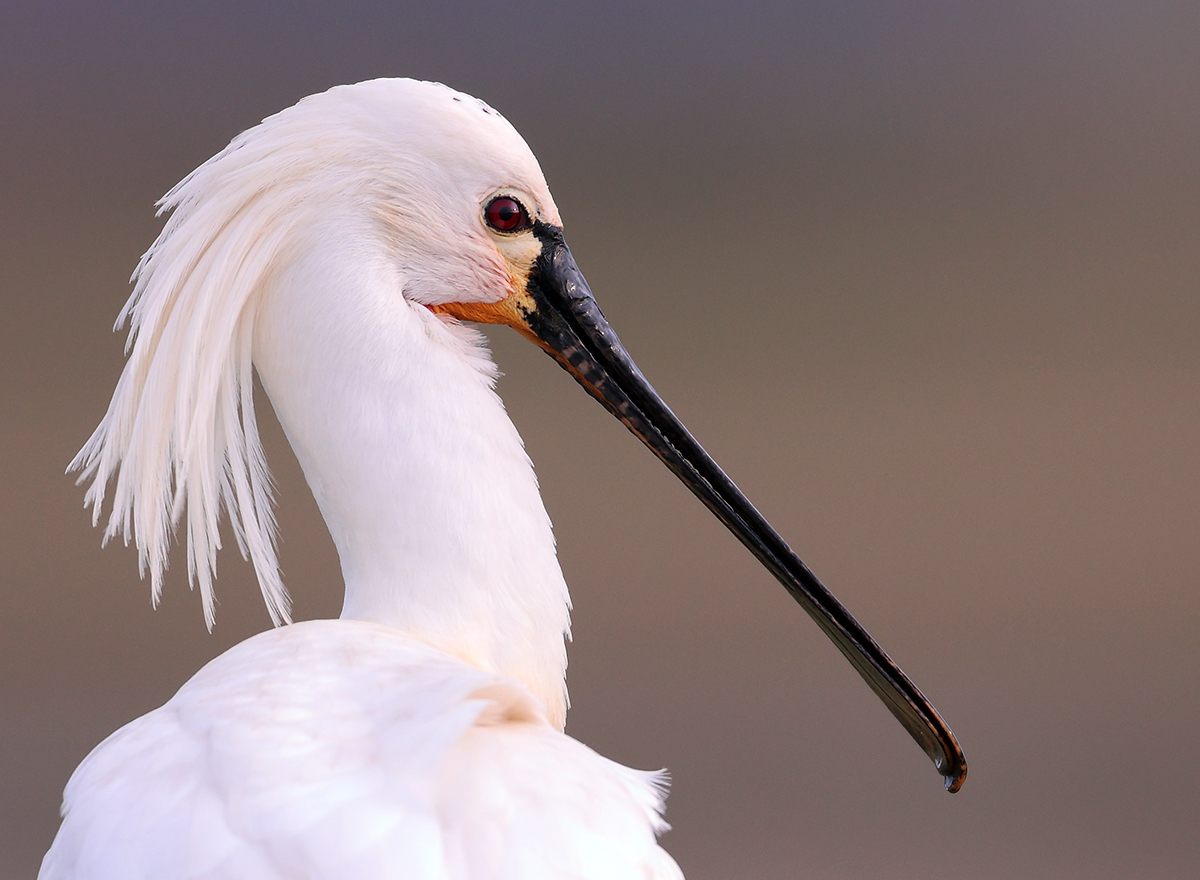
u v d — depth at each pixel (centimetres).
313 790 375
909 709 661
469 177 573
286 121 554
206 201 544
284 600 641
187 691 463
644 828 404
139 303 557
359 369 544
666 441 625
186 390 534
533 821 373
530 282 600
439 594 532
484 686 407
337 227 553
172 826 379
